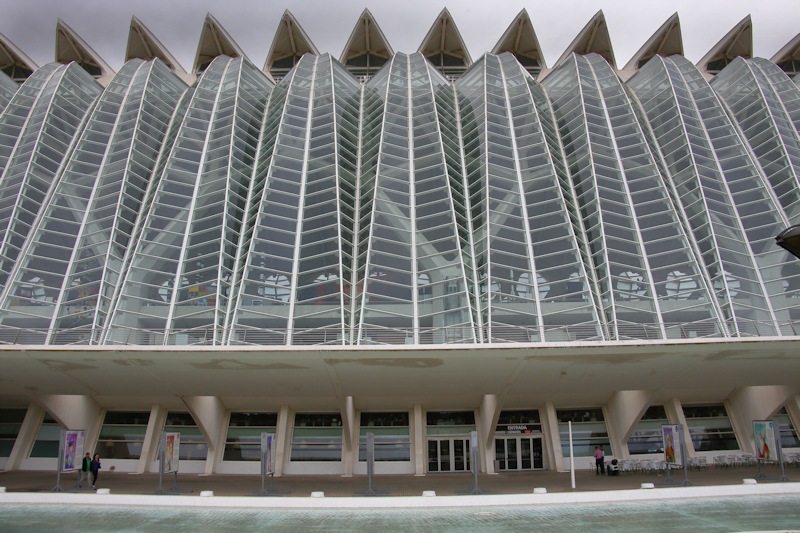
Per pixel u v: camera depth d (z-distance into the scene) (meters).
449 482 21.33
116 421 25.97
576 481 21.05
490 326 23.08
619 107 32.12
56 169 29.08
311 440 25.25
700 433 26.38
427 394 23.64
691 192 28.31
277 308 23.81
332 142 29.88
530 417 25.94
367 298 23.94
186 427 25.86
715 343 19.94
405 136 30.56
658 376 22.39
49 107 30.56
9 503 16.97
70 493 17.50
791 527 13.34
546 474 23.75
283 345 20.84
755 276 25.28
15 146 29.41
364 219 27.27
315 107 32.25
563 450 25.73
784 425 26.22
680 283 24.89
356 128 32.81
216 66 35.44
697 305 24.19
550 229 26.31
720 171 28.95
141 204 28.19
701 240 26.64
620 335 23.45
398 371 21.09
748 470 23.31
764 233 26.52
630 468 23.70
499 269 24.75
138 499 16.70
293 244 25.73
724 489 17.70
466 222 27.20
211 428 24.53
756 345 20.05
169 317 23.58
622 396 25.14
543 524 14.05
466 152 30.73
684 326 23.69
